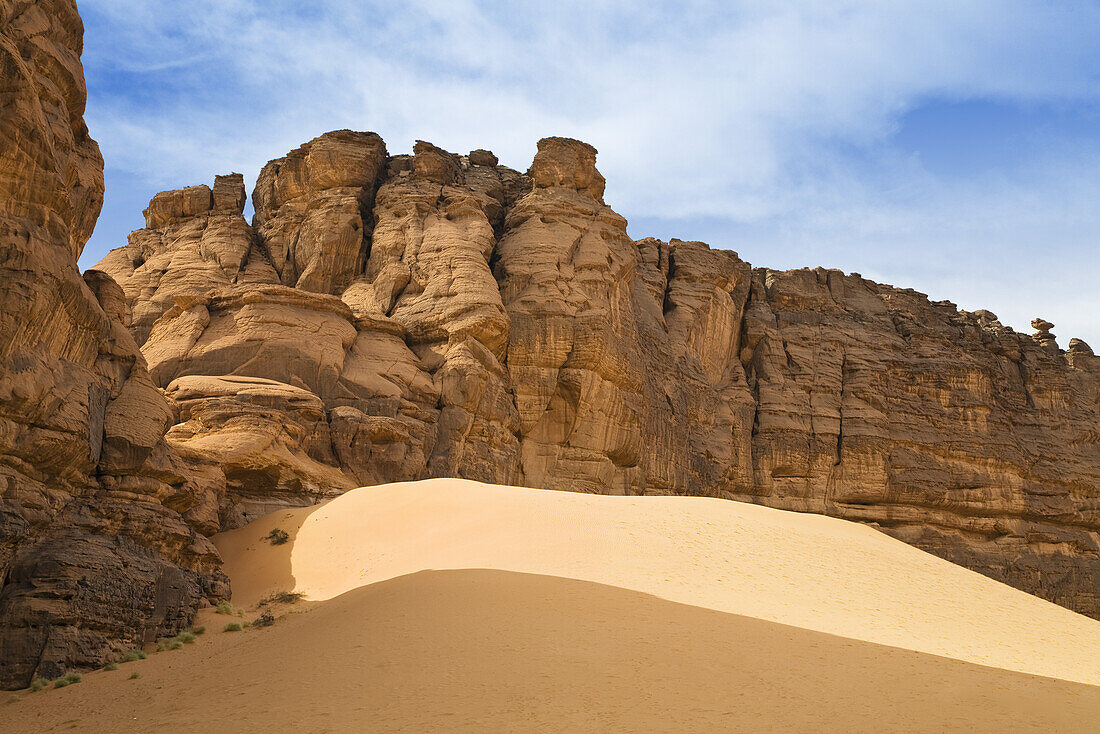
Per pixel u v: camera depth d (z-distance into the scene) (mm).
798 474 86375
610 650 21672
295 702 19234
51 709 21656
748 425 86812
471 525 36562
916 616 29188
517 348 65188
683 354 83438
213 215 77625
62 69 32344
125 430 31125
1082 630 31672
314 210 72312
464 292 62625
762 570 32031
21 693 23203
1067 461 95125
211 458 40406
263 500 43719
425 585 28531
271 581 35031
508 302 67938
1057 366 100688
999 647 26594
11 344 26031
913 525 86875
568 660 20938
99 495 29906
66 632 24844
